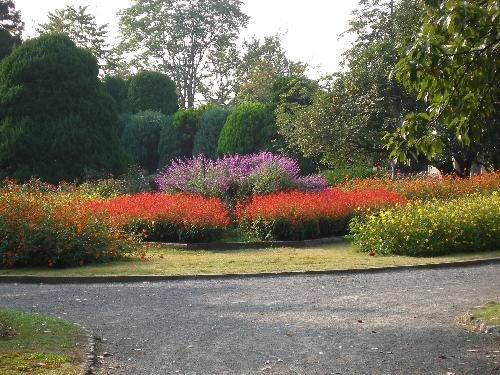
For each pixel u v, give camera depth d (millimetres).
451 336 6926
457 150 24484
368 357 6117
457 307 8484
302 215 17297
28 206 13320
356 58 27578
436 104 6926
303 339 6824
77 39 64062
